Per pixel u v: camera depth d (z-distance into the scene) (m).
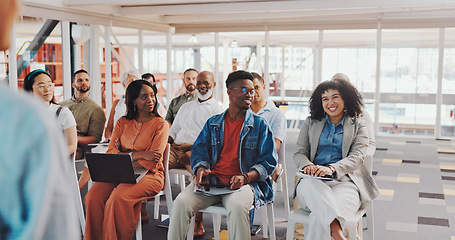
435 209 4.97
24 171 0.59
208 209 3.40
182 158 4.59
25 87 4.13
